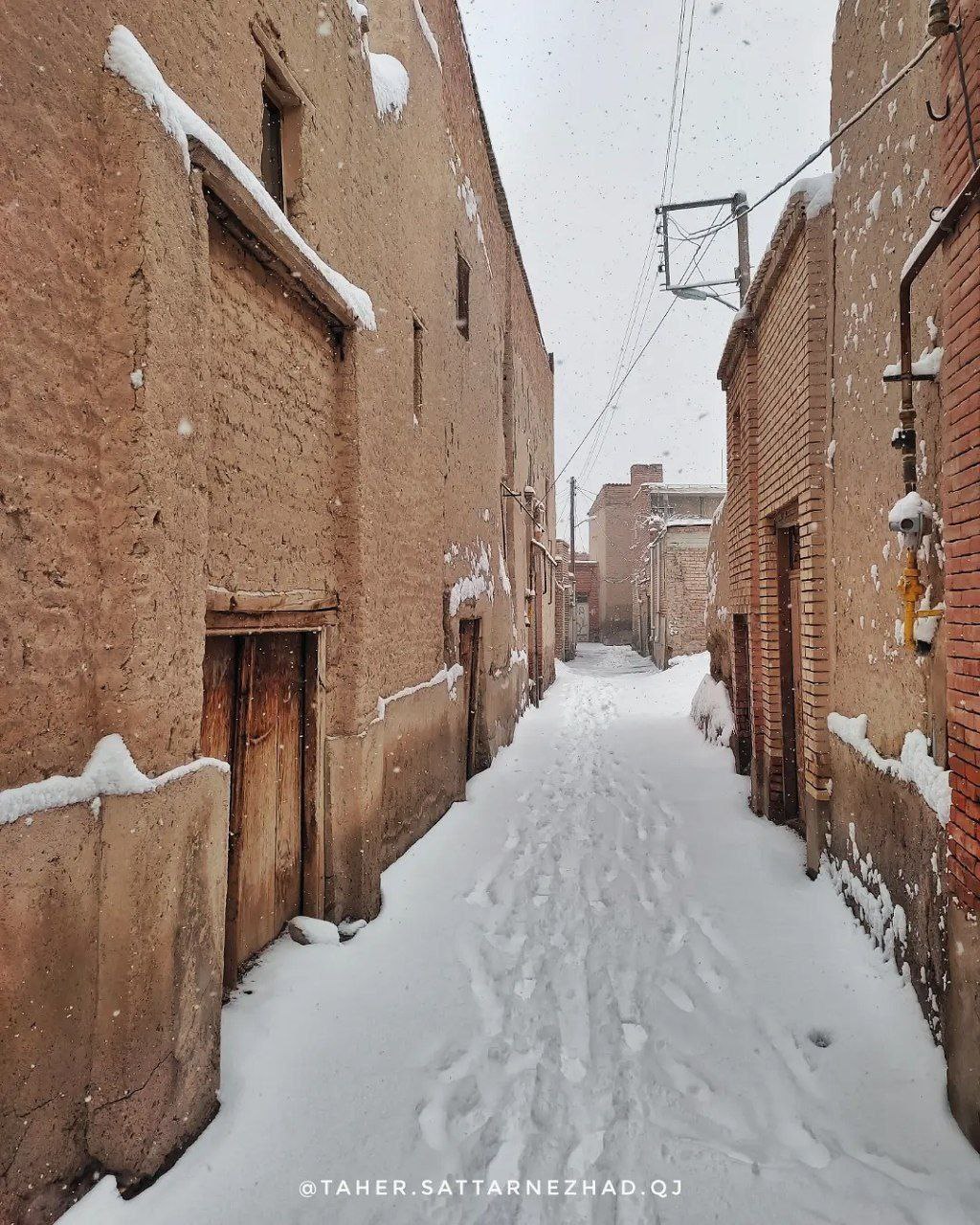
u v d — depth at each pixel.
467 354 8.49
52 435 2.03
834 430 4.55
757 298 6.32
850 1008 3.27
